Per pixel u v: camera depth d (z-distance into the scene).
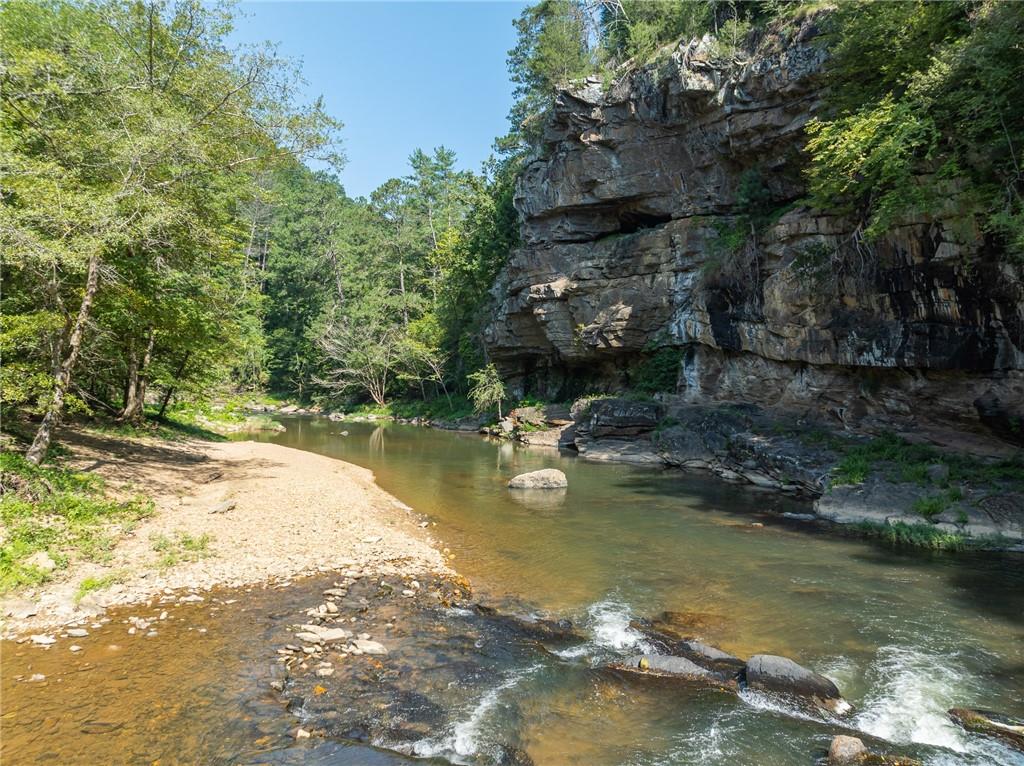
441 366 51.62
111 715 5.78
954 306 16.25
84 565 9.16
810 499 17.50
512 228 41.75
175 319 18.09
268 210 63.69
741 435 21.78
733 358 25.50
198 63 16.56
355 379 57.34
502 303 39.72
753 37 24.36
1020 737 5.88
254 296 26.98
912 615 9.02
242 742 5.46
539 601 9.54
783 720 6.22
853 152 15.52
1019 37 12.72
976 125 13.87
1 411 14.54
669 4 32.38
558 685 6.80
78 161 13.13
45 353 13.55
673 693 6.70
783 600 9.62
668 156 28.36
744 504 17.05
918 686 6.91
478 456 27.98
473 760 5.35
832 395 20.95
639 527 14.38
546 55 36.41
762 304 22.98
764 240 23.17
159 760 5.15
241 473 18.47
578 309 32.06
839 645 8.02
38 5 14.66
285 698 6.24
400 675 6.88
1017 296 14.88
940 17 15.38
